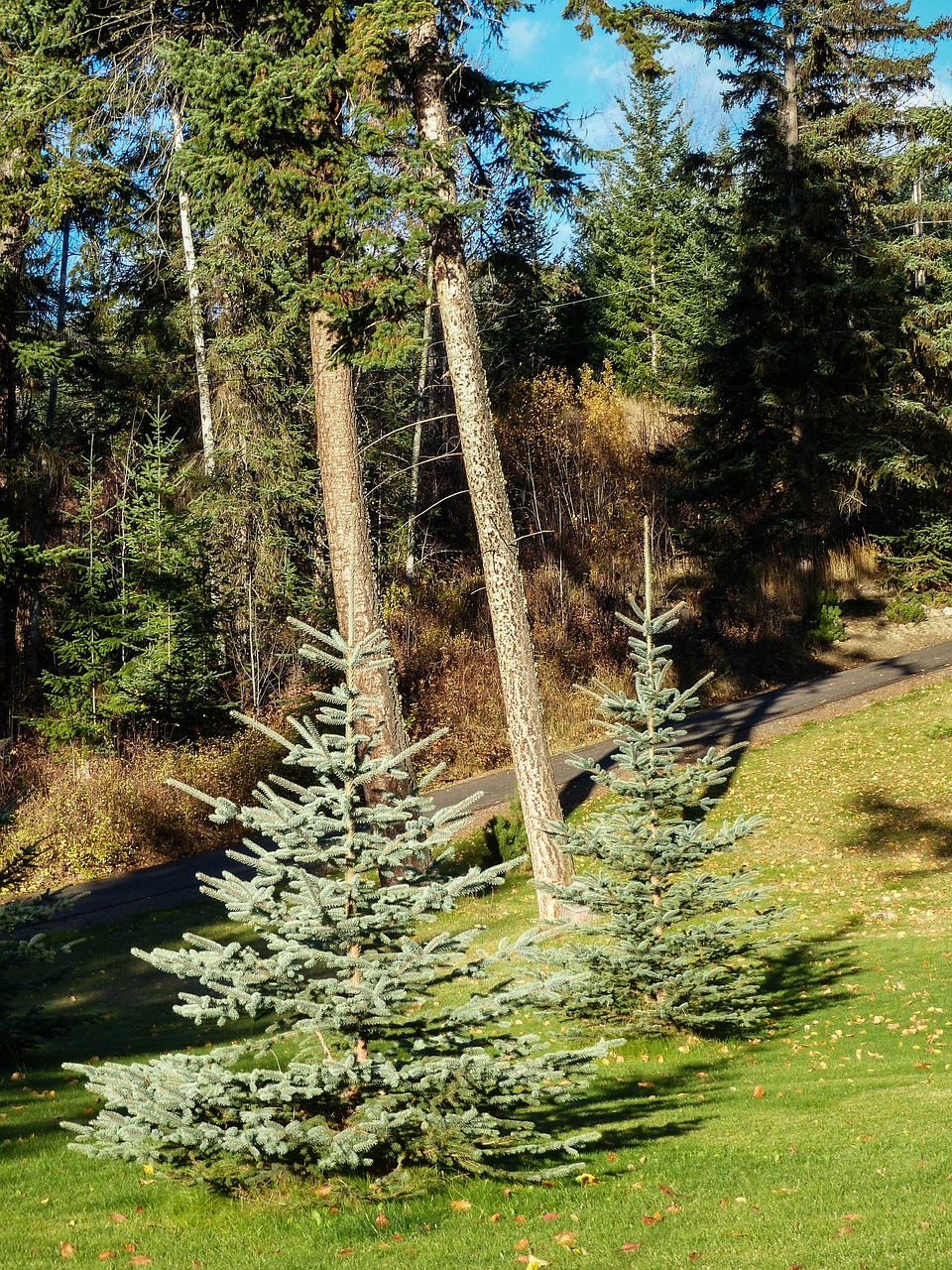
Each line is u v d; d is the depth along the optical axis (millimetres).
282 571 28594
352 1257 5363
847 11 27891
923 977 11617
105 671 24766
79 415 30766
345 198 14570
